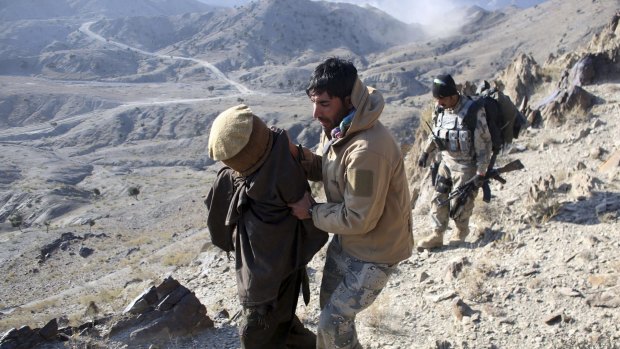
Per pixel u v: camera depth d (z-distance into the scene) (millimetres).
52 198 86562
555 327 3715
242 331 2613
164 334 4203
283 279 2570
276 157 2402
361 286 2633
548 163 7156
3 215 85000
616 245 4480
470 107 4734
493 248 5062
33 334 4047
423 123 11000
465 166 4984
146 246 28656
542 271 4449
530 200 5898
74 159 164250
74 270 28906
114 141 194250
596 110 8539
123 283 12500
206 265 8367
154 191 92875
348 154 2398
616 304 3732
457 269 4742
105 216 62250
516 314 3971
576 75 10523
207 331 4422
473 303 4223
